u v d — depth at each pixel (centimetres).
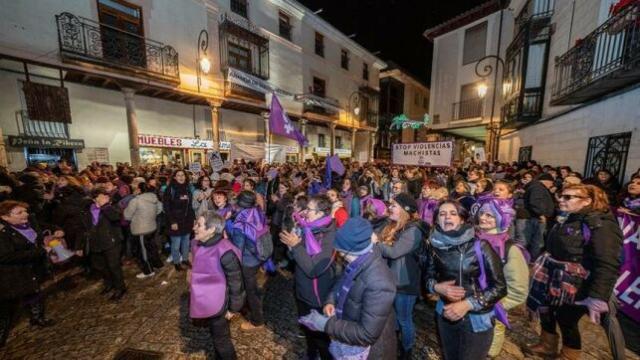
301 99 1664
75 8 842
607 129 592
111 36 913
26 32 750
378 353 159
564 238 233
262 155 1165
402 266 245
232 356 239
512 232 468
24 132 835
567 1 841
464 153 2595
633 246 312
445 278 188
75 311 361
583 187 230
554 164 863
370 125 2509
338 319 156
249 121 1580
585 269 221
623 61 487
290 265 489
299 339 309
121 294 395
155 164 1112
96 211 380
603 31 541
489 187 447
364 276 150
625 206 334
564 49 849
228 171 791
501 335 220
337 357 159
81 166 957
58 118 852
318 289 224
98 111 1001
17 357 283
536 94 1008
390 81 2819
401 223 255
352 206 490
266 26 1532
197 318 227
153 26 1030
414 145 800
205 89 1202
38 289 318
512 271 197
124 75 916
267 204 668
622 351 221
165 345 299
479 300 171
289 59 1673
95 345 299
